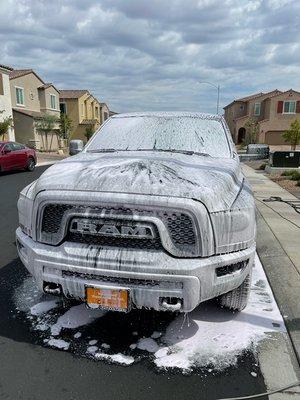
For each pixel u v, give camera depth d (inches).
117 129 170.6
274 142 1895.9
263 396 94.4
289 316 130.6
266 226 252.1
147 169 115.9
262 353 111.0
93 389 96.5
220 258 103.9
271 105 1862.7
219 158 149.3
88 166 121.9
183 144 157.2
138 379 100.2
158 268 99.1
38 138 1440.7
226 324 126.0
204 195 102.7
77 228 105.5
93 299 105.4
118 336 120.0
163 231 99.7
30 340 117.6
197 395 94.6
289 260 183.3
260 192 422.6
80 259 104.0
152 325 126.2
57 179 113.3
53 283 110.3
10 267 179.9
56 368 104.5
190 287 99.8
